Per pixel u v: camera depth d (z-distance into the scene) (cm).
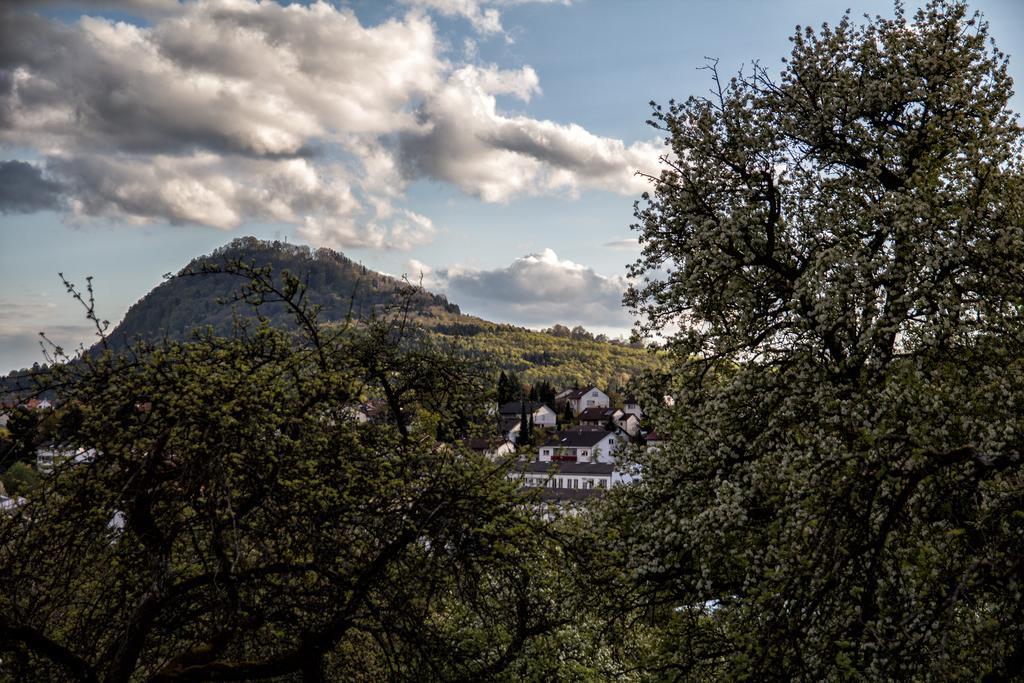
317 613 1188
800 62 1877
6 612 1015
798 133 1834
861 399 1359
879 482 1109
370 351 1391
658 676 1539
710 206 1736
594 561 1441
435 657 1286
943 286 1402
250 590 1128
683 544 1506
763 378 1533
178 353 1103
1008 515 1105
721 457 1546
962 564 1070
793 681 1119
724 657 1476
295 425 1170
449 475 1255
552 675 1892
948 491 1134
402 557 1212
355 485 1164
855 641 1109
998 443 1152
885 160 1727
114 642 1072
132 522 1055
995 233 1415
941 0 1831
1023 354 1305
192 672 1062
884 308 1462
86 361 1052
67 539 1028
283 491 1072
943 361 1401
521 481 1340
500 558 1265
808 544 1117
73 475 1045
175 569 1159
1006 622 1087
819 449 1298
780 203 1744
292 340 1257
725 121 1834
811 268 1459
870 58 1805
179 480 1024
